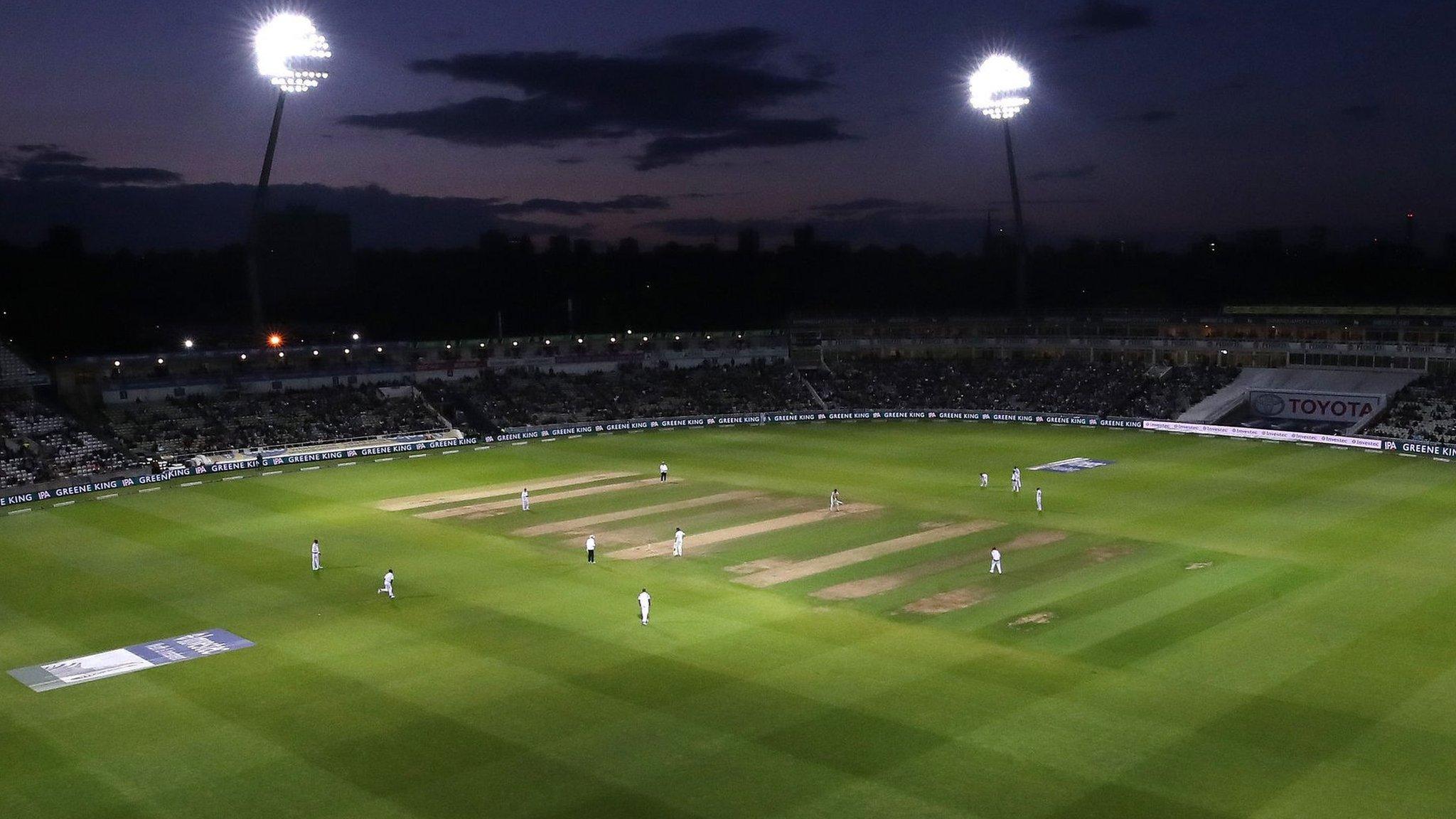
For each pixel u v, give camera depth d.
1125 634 36.59
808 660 34.47
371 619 39.78
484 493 65.06
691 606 40.78
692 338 114.06
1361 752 27.23
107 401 86.81
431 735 29.23
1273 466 70.75
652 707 30.86
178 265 138.88
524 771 26.91
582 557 48.59
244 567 47.69
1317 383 93.19
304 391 95.06
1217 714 29.72
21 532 55.75
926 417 99.19
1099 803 24.66
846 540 51.16
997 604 40.38
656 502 61.31
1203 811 24.23
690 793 25.53
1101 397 99.31
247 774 27.11
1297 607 39.44
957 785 25.66
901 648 35.47
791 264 179.00
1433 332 89.88
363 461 79.19
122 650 36.78
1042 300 170.00
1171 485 64.44
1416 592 41.25
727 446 84.31
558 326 168.25
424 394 99.00
